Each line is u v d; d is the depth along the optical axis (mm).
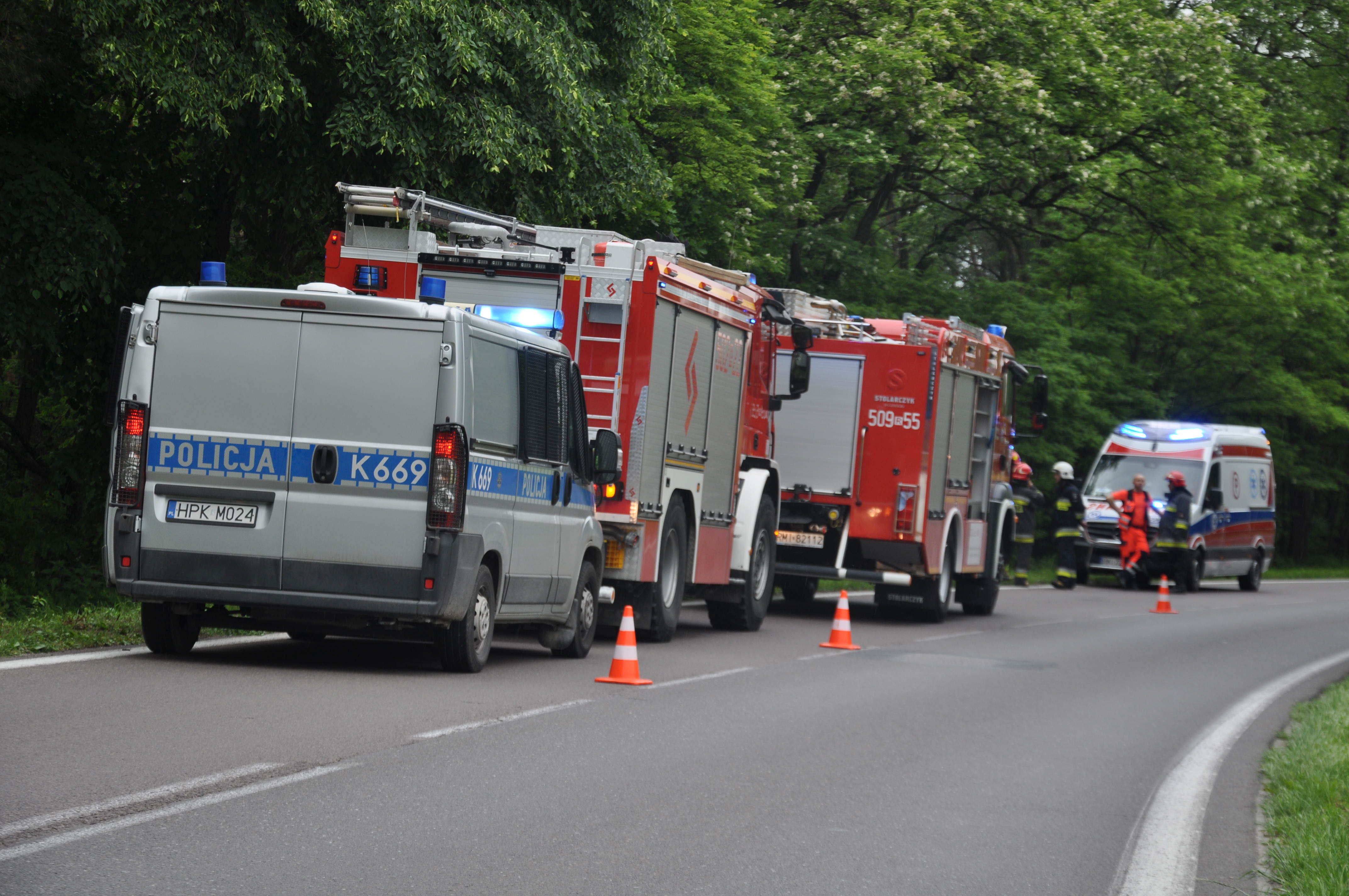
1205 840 10258
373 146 24281
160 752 10266
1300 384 60812
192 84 22953
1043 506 55531
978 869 8961
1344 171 65625
